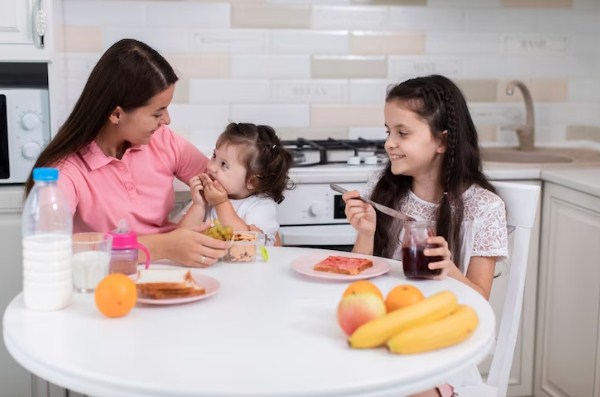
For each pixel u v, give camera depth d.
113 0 2.85
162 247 1.68
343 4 3.03
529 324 2.73
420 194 2.01
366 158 2.63
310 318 1.35
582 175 2.53
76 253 1.48
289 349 1.20
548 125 3.27
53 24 2.44
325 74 3.05
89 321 1.32
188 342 1.22
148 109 1.86
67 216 1.43
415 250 1.57
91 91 1.85
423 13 3.08
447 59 3.13
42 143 2.45
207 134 3.00
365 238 1.85
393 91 1.90
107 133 1.94
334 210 2.57
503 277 2.66
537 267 2.72
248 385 1.06
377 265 1.67
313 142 2.93
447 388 1.56
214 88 2.98
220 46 2.96
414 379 1.11
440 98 1.87
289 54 3.02
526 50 3.19
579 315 2.48
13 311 1.37
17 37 2.40
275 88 3.03
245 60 2.99
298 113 3.06
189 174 2.24
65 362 1.13
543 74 3.22
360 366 1.13
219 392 1.04
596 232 2.37
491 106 3.20
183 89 2.96
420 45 3.10
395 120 1.87
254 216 2.21
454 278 1.70
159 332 1.26
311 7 3.00
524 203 1.85
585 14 3.21
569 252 2.53
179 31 2.92
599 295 2.37
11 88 2.42
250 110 3.02
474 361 1.21
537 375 2.74
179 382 1.06
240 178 2.20
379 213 2.03
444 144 1.90
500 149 3.16
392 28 3.07
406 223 1.60
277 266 1.70
